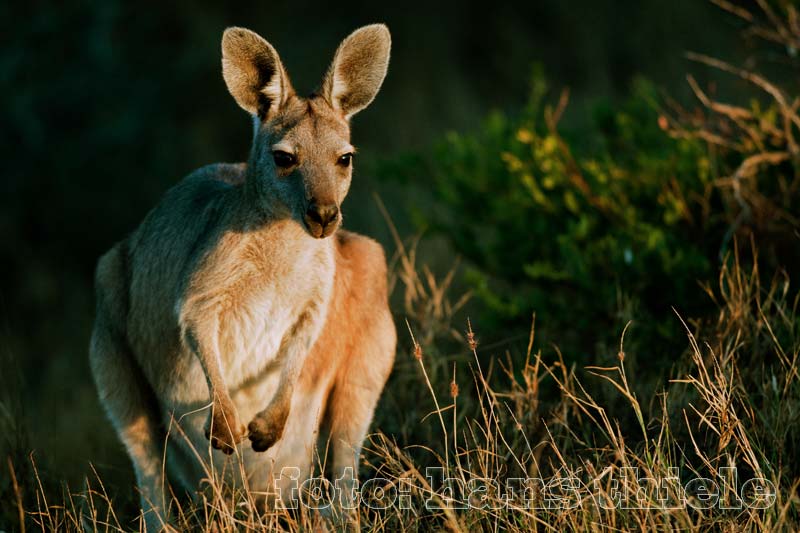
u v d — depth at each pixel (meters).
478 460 9.24
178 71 25.89
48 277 22.98
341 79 9.62
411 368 11.41
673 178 11.60
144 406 9.62
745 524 8.14
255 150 9.27
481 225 13.26
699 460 9.30
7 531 9.42
